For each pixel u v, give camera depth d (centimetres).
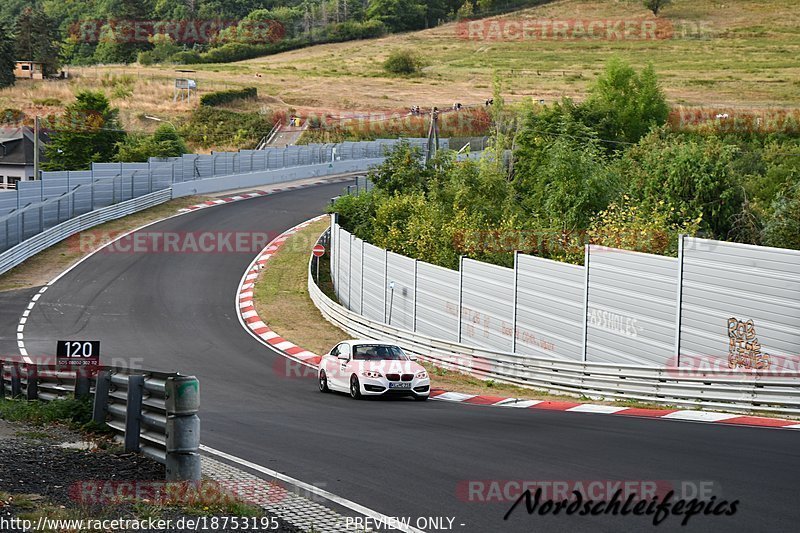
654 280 3500
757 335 3061
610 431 2433
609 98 12544
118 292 6544
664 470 1803
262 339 5450
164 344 5119
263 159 13000
